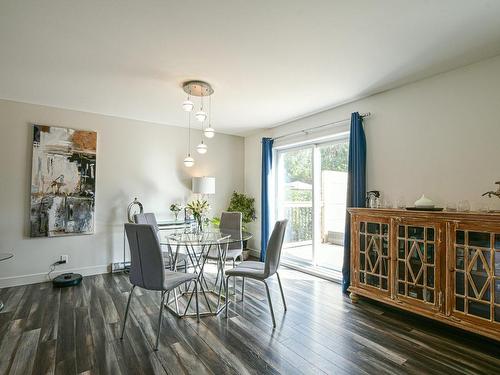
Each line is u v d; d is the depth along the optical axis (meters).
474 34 2.00
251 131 5.12
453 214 2.21
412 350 2.05
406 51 2.25
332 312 2.70
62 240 3.73
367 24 1.89
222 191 5.23
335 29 1.95
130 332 2.27
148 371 1.77
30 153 3.53
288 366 1.84
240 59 2.39
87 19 1.84
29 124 3.53
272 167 4.80
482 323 2.05
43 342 2.11
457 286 2.21
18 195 3.46
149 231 2.09
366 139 3.29
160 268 2.12
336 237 4.00
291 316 2.60
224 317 2.56
